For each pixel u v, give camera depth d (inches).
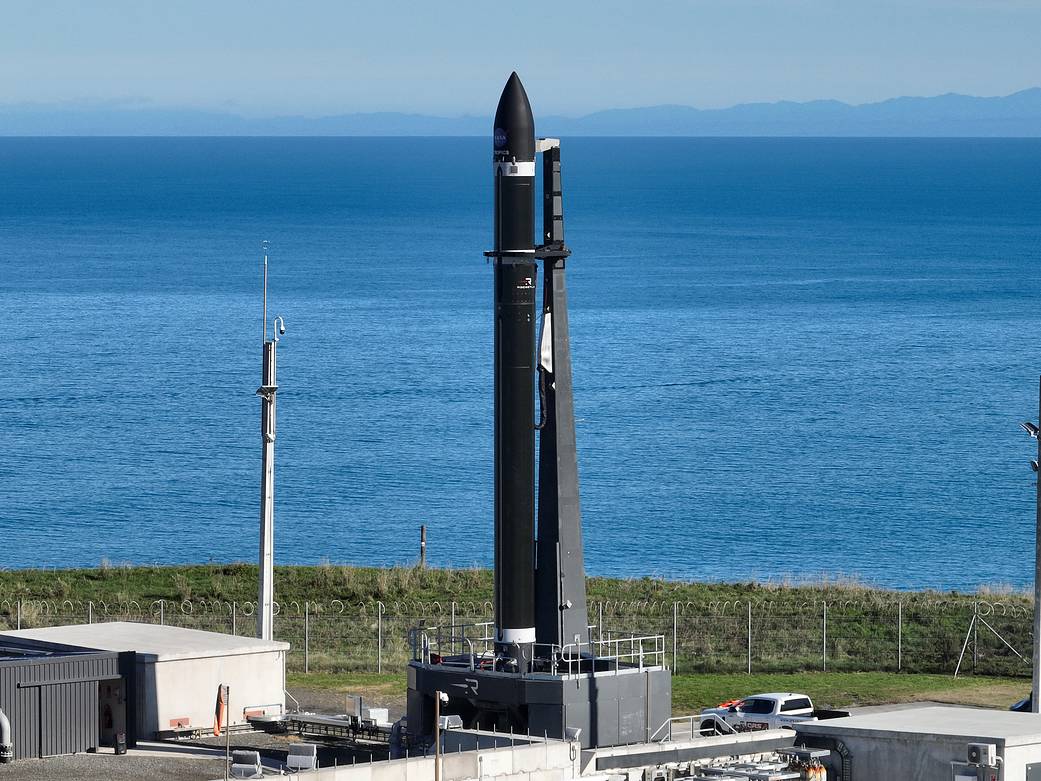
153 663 2018.9
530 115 1871.3
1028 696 2368.4
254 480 5639.8
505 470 1872.5
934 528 4933.6
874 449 6186.0
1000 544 4712.1
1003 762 1603.1
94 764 1849.2
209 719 2078.0
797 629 2876.5
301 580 3422.7
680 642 2775.6
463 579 3444.9
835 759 1711.4
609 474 5767.7
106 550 4653.1
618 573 4315.9
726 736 1754.4
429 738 1856.5
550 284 1889.8
